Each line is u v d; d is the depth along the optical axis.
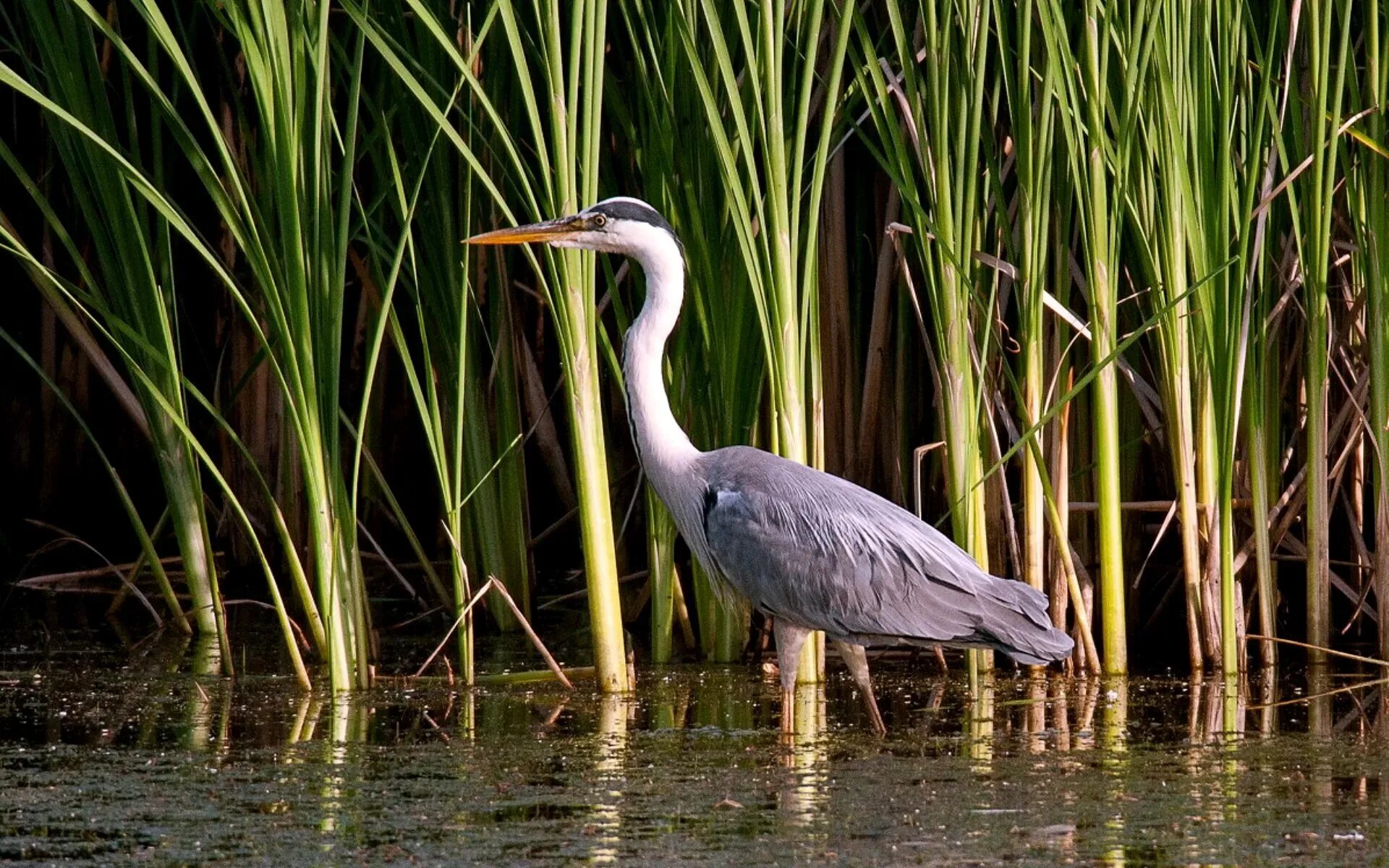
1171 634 13.70
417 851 7.15
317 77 9.88
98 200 11.80
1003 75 11.25
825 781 8.48
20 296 17.42
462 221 12.30
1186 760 8.98
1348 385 12.89
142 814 7.77
